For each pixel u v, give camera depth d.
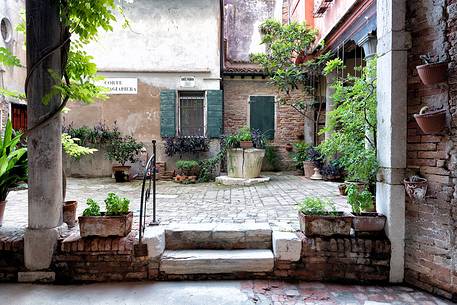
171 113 9.54
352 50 8.41
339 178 8.77
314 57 9.45
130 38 9.57
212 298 3.00
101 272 3.34
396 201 3.30
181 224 3.87
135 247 3.32
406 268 3.32
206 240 3.66
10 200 5.98
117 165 9.54
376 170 3.51
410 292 3.13
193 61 9.66
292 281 3.36
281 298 3.00
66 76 3.54
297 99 11.60
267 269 3.38
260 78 11.54
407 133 3.27
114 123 9.64
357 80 4.08
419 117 2.94
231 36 12.83
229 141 8.85
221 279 3.38
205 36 9.66
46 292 3.10
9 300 2.95
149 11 9.62
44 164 3.29
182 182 8.64
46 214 3.32
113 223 3.33
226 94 11.62
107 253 3.33
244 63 12.38
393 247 3.31
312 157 9.36
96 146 9.63
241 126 11.63
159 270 3.37
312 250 3.35
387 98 3.32
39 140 3.28
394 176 3.29
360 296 3.05
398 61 3.23
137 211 5.00
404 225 3.31
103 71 9.55
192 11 9.66
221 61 10.78
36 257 3.29
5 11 7.95
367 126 3.89
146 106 9.65
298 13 10.65
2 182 3.66
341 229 3.40
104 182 8.75
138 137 9.67
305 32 9.22
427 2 3.06
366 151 3.62
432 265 3.09
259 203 5.65
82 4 3.24
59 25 3.35
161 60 9.62
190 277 3.38
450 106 2.90
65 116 9.60
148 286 3.23
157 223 3.95
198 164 9.16
